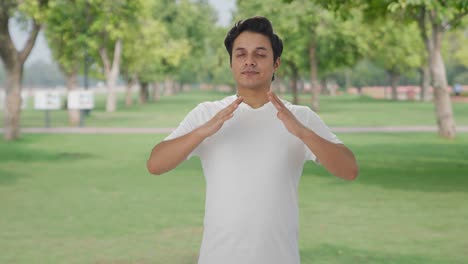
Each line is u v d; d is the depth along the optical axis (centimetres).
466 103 6544
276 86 8425
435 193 1094
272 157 269
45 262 652
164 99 8044
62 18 2925
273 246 266
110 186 1197
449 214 908
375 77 13288
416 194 1084
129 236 771
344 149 274
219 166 271
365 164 1513
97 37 3231
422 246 716
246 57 273
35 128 2878
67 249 708
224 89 15038
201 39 7556
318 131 284
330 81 11219
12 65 2272
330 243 732
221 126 266
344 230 804
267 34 276
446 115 2223
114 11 2944
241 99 262
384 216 895
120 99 8544
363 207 965
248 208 265
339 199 1038
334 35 3953
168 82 10981
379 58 6406
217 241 268
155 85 7519
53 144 2108
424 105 5859
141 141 2222
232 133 272
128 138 2348
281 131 272
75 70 3203
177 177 1317
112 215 910
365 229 809
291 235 271
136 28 4053
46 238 764
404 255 675
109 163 1576
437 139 2195
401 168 1438
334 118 3619
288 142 272
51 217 898
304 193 1102
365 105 5822
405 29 5447
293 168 275
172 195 1090
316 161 276
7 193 1119
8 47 2223
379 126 2908
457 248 707
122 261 653
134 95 11162
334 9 1795
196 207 971
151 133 2581
